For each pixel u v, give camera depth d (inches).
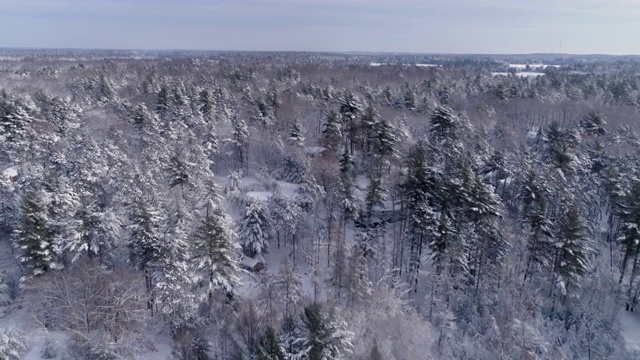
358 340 1732.3
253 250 2324.1
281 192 2751.0
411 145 3294.8
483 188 2214.6
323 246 2463.1
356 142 3373.5
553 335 1977.1
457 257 2017.7
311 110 4276.6
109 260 2055.9
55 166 2684.5
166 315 1830.7
